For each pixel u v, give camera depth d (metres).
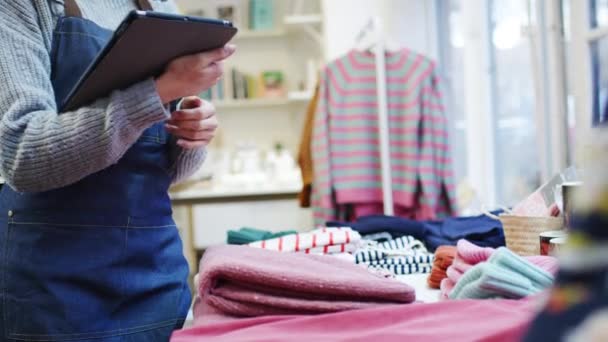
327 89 2.40
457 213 2.27
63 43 0.98
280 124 3.74
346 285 0.78
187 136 1.05
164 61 0.84
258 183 3.21
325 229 1.34
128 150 1.00
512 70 2.43
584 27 1.71
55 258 0.94
